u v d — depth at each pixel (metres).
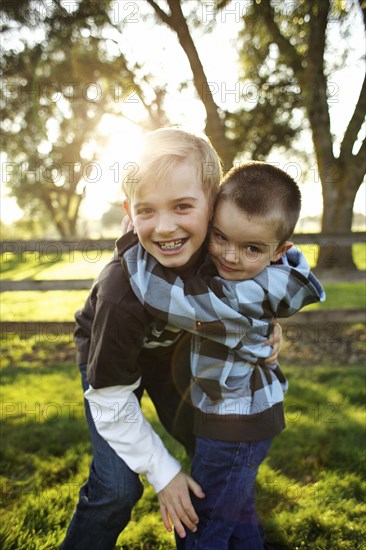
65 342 5.23
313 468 2.32
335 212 7.37
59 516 1.92
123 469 1.36
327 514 1.92
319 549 1.77
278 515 1.92
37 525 1.89
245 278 1.30
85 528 1.42
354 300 7.04
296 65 7.81
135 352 1.28
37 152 15.70
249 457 1.35
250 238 1.23
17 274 10.17
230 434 1.31
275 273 1.33
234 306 1.26
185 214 1.19
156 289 1.21
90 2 6.95
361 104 7.07
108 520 1.41
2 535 1.80
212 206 1.28
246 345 1.34
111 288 1.26
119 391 1.33
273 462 2.36
